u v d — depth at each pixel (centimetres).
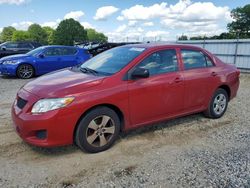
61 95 357
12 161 369
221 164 370
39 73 1155
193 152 407
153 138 456
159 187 315
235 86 583
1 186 313
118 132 414
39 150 401
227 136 474
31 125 353
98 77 400
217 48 1784
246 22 5622
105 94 382
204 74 510
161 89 442
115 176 338
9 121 526
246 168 360
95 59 500
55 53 1193
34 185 317
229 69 568
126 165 365
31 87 398
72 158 380
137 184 321
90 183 322
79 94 366
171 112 470
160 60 454
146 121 439
